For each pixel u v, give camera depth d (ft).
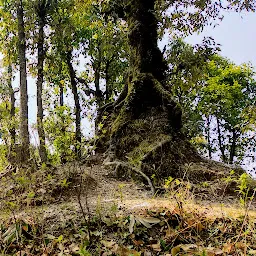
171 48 40.45
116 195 16.97
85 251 8.91
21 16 36.50
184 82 35.32
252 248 9.80
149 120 23.88
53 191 15.89
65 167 19.19
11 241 10.43
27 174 17.98
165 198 15.55
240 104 58.70
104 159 22.66
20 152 19.67
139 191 18.13
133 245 10.49
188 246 9.88
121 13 30.27
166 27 31.89
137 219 11.32
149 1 27.27
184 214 11.68
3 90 44.01
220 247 10.03
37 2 37.55
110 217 11.91
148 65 26.40
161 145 21.56
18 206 12.59
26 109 33.65
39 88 38.11
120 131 23.72
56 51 44.98
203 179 19.33
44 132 17.60
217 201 15.69
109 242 10.44
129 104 24.64
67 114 16.56
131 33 26.96
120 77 54.39
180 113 24.32
